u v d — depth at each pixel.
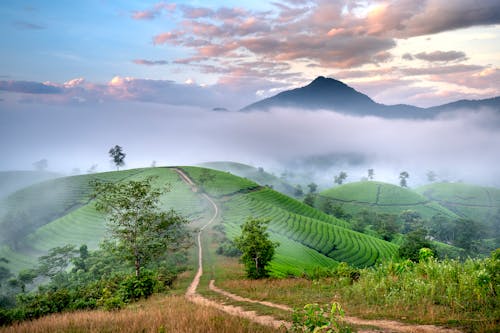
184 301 18.83
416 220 166.00
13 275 77.56
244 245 37.06
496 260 13.84
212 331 9.13
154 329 9.93
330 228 127.88
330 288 21.17
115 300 19.23
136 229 27.53
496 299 11.70
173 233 31.00
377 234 146.00
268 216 129.00
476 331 9.05
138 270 27.59
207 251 67.75
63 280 53.91
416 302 13.26
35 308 19.58
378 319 11.44
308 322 7.93
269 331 9.36
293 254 84.00
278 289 22.98
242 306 16.66
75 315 15.08
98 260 55.62
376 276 18.67
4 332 12.22
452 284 14.02
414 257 47.50
